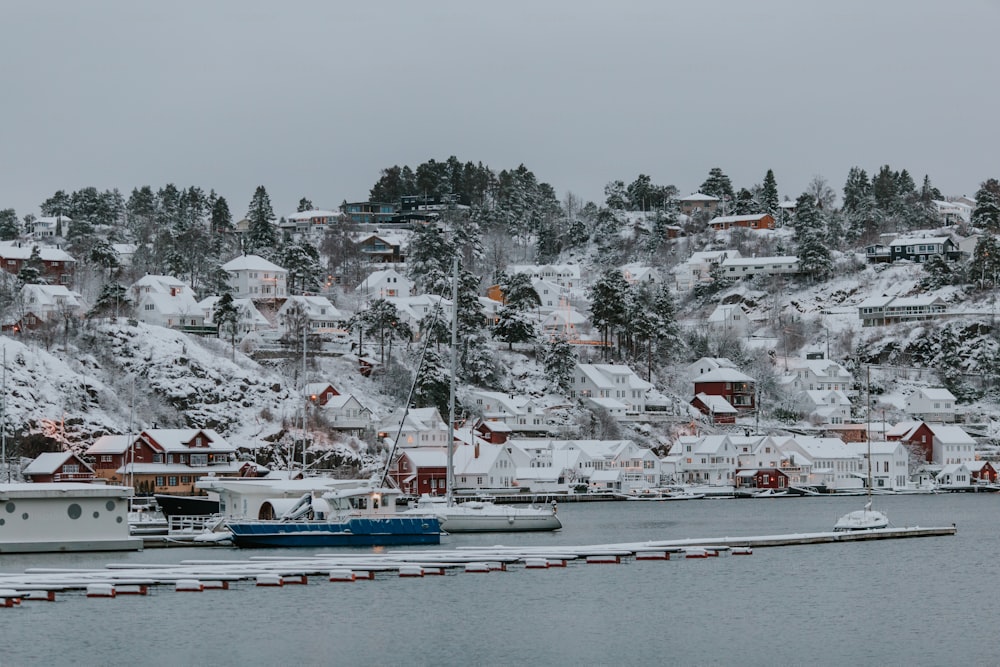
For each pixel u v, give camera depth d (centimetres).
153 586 10556
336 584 11006
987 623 9806
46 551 12081
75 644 8750
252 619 9550
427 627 9431
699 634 9331
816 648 8919
